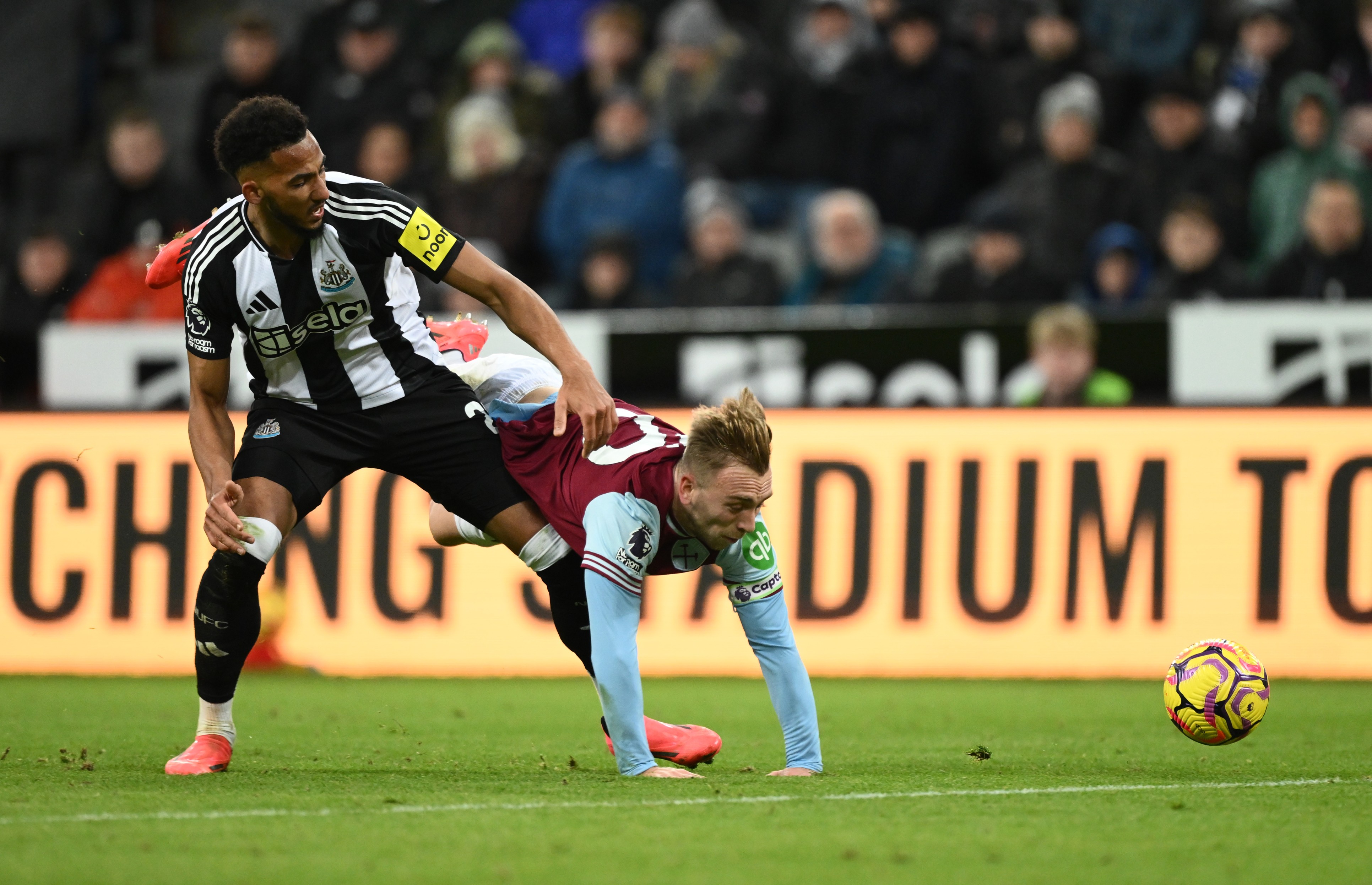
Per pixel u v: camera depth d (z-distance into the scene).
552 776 14.80
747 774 15.04
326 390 15.26
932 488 28.39
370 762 16.38
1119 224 37.22
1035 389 29.59
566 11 46.47
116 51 48.84
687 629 28.72
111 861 10.34
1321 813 12.62
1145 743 18.66
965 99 39.78
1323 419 27.53
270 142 13.77
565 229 39.47
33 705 23.30
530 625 28.73
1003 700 24.23
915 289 35.28
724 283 36.03
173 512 29.23
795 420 29.02
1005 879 9.95
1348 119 39.06
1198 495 27.78
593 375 14.58
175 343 32.50
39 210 43.41
